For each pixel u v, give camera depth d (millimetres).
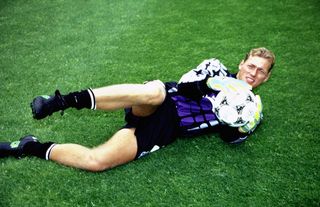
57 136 2498
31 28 4086
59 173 2174
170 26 4121
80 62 3410
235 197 2074
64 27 4105
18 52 3584
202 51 3615
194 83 2225
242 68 2402
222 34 3949
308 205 2045
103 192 2072
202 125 2332
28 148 2232
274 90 3049
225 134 2348
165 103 2297
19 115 2689
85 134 2527
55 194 2043
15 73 3227
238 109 2152
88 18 4316
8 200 2000
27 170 2191
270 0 4809
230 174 2229
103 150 2150
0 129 2541
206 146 2439
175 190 2102
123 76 3201
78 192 2062
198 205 2016
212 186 2139
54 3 4738
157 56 3518
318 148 2451
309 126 2648
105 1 4781
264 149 2434
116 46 3699
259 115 2266
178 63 3404
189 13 4441
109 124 2627
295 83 3143
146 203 2016
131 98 2055
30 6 4645
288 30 4039
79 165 2166
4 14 4426
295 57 3531
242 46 3713
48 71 3268
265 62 2344
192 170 2246
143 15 4387
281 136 2553
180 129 2336
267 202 2051
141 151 2209
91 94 1995
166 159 2322
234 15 4391
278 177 2217
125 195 2059
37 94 2943
